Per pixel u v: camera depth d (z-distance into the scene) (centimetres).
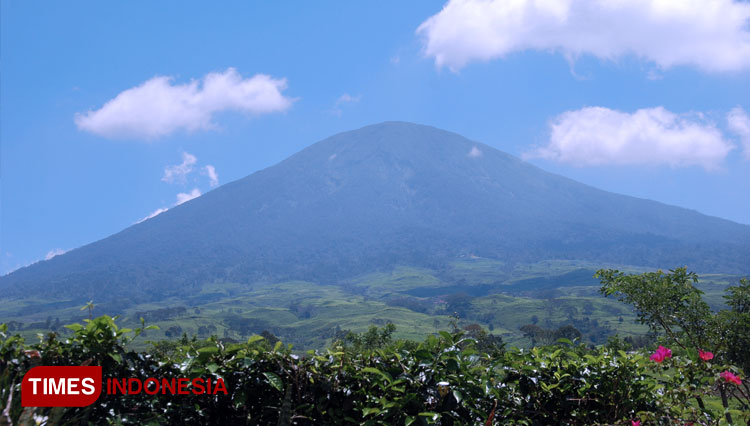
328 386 396
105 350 369
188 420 390
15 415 262
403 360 424
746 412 390
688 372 420
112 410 358
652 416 398
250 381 398
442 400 394
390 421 390
